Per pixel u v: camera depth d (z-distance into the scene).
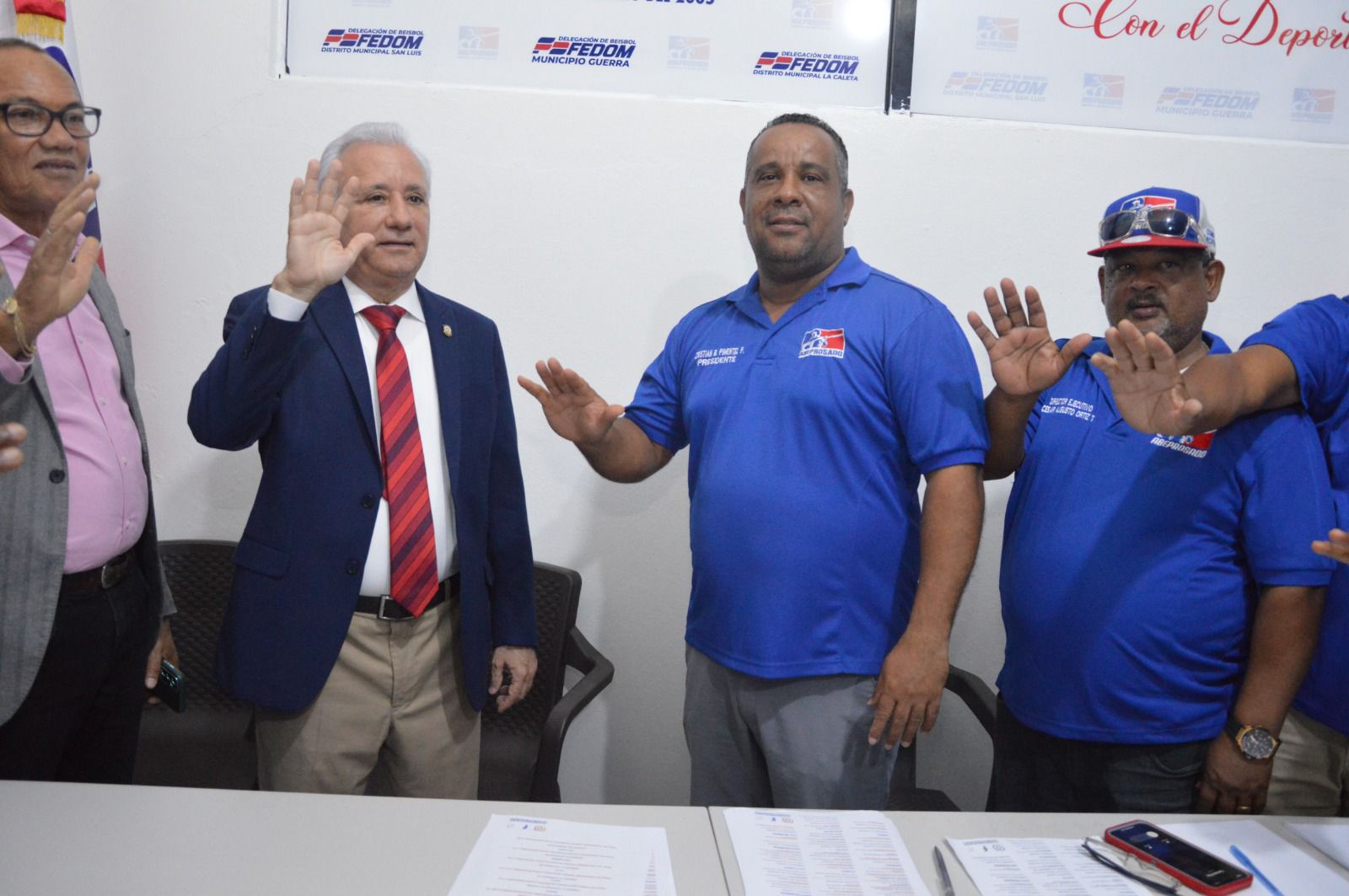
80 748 1.56
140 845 1.01
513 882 0.96
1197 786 1.43
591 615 2.25
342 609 1.49
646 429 1.76
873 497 1.48
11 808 1.08
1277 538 1.36
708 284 2.17
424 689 1.59
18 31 1.82
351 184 1.42
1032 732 1.56
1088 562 1.46
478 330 1.69
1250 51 2.18
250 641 1.48
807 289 1.60
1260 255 2.22
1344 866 1.03
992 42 2.15
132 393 1.57
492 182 2.13
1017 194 2.18
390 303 1.60
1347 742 1.48
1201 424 1.24
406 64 2.11
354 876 0.96
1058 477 1.53
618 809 1.14
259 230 2.12
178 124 2.09
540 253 2.15
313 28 2.09
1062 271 2.20
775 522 1.47
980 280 2.20
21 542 1.34
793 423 1.50
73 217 1.18
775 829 1.09
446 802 1.14
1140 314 1.49
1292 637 1.36
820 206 1.51
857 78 2.15
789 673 1.45
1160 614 1.42
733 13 2.12
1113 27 2.16
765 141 1.56
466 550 1.59
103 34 2.06
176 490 2.17
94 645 1.46
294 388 1.51
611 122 2.12
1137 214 1.47
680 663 2.26
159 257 2.12
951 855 1.05
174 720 2.04
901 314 1.48
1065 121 2.18
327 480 1.49
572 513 2.23
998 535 2.24
